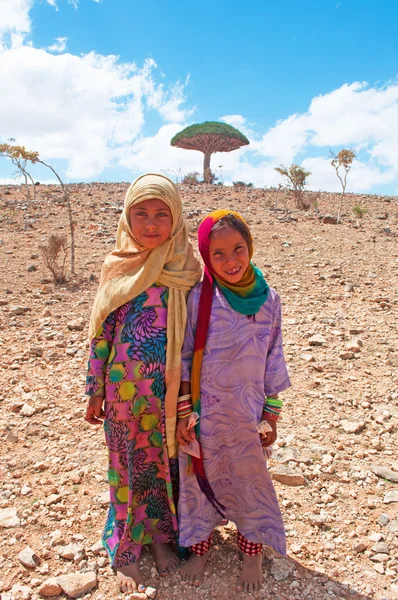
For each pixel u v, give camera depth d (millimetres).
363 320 6219
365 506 3053
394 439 3760
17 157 16094
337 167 14508
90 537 2773
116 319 2443
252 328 2355
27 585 2439
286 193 21125
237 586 2441
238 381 2363
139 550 2566
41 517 2910
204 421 2410
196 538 2482
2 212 13859
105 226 11938
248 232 2281
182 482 2488
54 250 7980
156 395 2396
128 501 2424
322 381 4660
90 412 2506
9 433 3768
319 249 10336
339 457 3533
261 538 2441
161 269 2381
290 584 2461
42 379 4691
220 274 2283
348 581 2488
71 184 23234
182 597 2385
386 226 13422
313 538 2795
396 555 2652
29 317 6359
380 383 4609
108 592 2414
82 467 3408
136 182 2375
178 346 2383
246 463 2443
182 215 2482
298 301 7039
